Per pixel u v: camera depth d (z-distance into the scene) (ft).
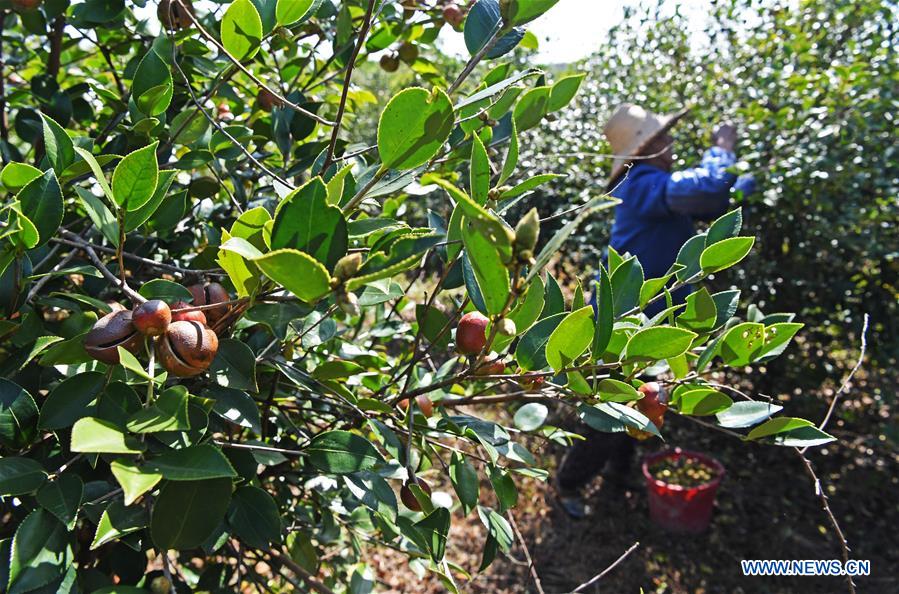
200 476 2.06
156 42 4.42
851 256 12.07
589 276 15.69
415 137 2.75
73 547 2.73
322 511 5.32
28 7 4.51
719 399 3.42
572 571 10.93
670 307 3.54
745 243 3.46
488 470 3.68
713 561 11.19
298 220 2.32
